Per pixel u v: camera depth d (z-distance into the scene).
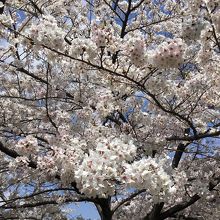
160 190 3.55
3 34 5.66
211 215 9.05
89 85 7.92
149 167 3.50
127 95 6.43
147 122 7.18
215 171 8.11
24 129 8.06
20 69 7.35
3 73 8.17
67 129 6.53
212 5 4.86
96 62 5.35
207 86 6.62
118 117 7.57
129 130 6.72
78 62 5.23
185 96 6.75
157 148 6.50
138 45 4.49
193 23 4.57
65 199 7.60
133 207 9.92
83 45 4.49
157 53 4.36
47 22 4.42
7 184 8.33
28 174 7.36
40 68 8.58
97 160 3.46
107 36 4.52
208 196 7.40
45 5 8.84
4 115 7.78
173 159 9.42
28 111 8.30
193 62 9.07
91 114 7.07
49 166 5.25
